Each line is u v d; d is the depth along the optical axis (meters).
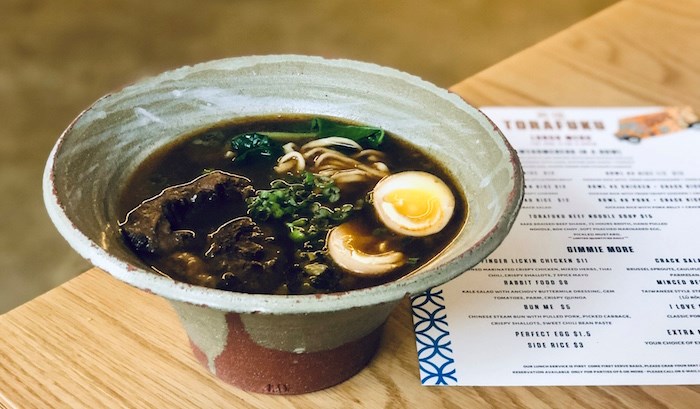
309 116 0.53
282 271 0.42
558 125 0.67
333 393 0.45
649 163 0.63
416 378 0.46
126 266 0.35
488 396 0.45
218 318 0.40
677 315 0.50
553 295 0.51
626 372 0.47
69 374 0.45
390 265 0.42
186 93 0.50
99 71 1.36
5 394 0.44
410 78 0.50
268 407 0.44
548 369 0.47
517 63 0.75
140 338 0.48
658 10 0.84
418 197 0.47
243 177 0.49
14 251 1.06
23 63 1.37
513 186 0.41
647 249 0.55
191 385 0.45
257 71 0.51
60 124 1.24
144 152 0.48
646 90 0.72
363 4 1.58
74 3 1.52
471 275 0.53
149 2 1.54
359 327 0.43
